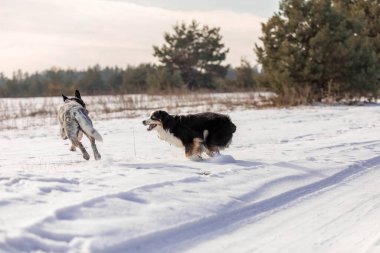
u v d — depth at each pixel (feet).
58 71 252.42
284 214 22.11
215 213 21.45
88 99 116.78
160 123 34.55
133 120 68.33
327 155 35.88
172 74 180.86
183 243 18.21
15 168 30.96
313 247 17.67
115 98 103.65
